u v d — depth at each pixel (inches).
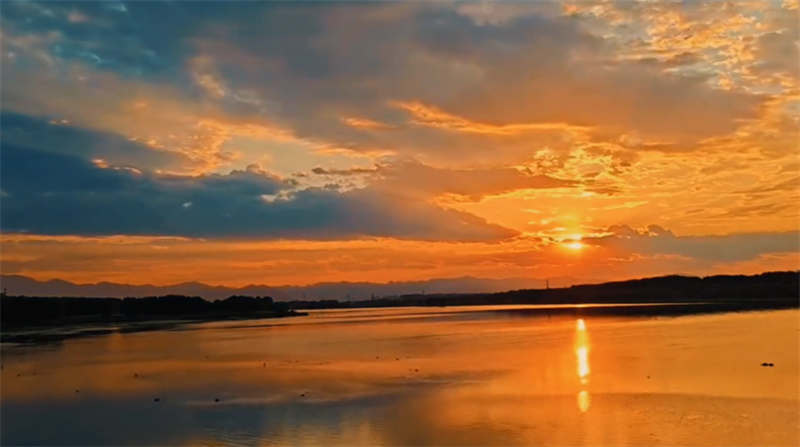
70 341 3417.8
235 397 1471.5
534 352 2268.7
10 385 1745.8
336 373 1849.2
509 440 999.0
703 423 1071.0
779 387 1380.4
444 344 2741.1
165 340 3417.8
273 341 3211.1
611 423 1085.1
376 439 1038.4
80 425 1217.4
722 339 2524.6
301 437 1069.8
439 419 1159.6
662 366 1755.7
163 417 1267.2
